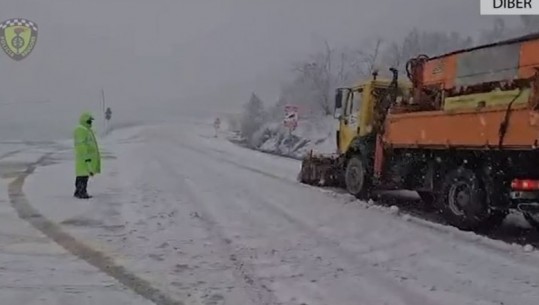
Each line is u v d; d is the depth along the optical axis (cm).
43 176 1591
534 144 825
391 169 1208
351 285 645
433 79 1081
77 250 778
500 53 912
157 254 762
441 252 801
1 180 1498
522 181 887
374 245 834
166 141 3956
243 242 834
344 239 868
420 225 987
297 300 591
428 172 1100
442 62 1055
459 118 973
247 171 1892
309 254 776
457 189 999
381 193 1391
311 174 1540
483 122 920
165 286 631
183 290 618
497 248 829
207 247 802
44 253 761
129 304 573
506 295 617
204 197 1252
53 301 580
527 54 860
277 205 1171
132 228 914
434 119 1037
